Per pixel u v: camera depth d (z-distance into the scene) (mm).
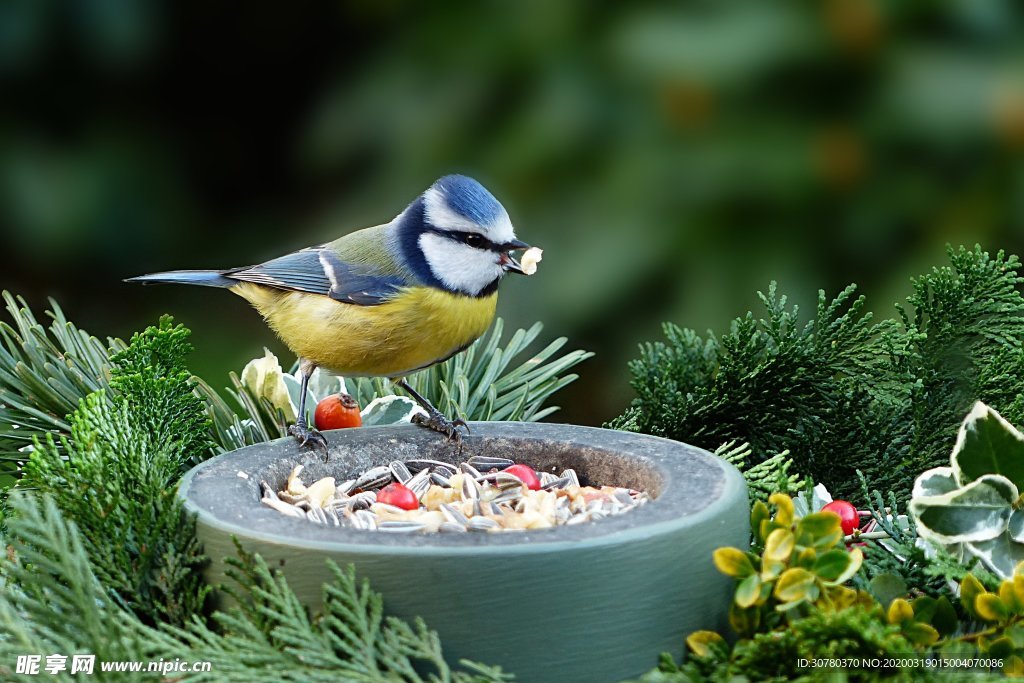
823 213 8164
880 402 4891
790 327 4891
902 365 4820
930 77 8078
